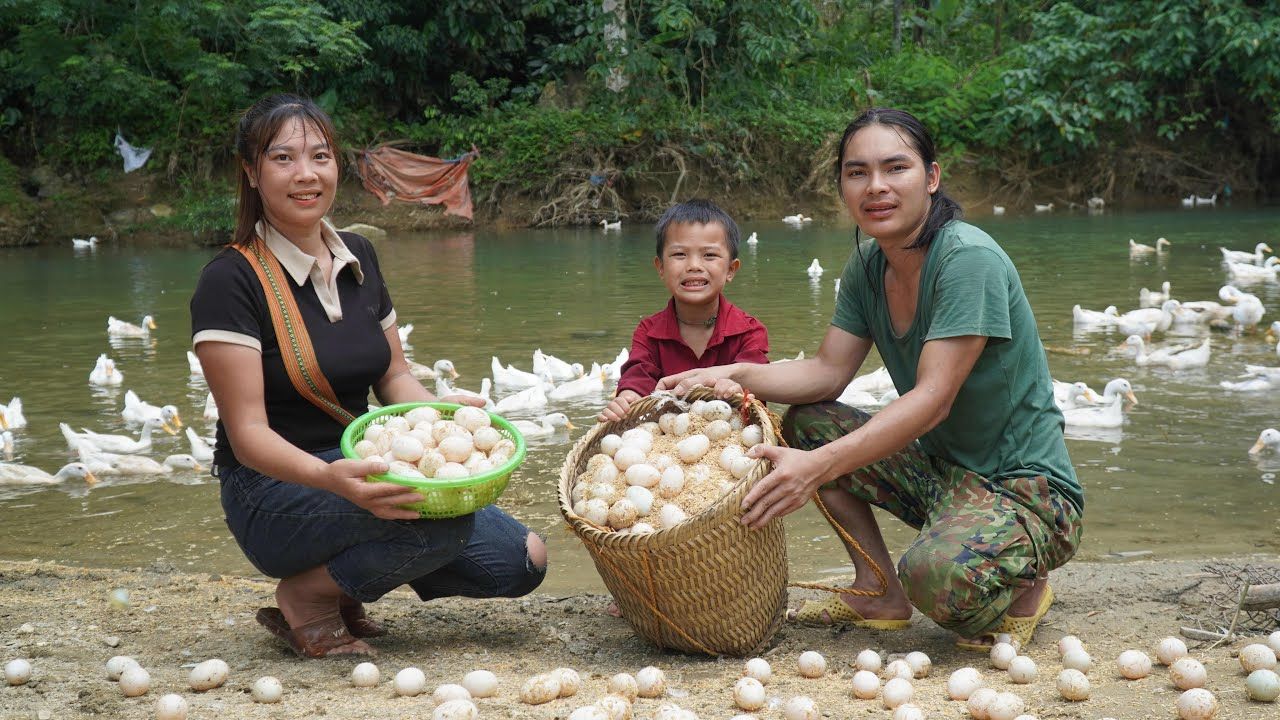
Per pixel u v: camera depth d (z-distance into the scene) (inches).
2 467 224.2
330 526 119.9
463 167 850.8
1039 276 509.7
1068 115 918.4
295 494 121.0
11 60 828.0
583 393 301.0
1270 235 685.9
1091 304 426.6
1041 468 128.0
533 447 245.9
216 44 847.7
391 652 129.4
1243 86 928.9
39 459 244.1
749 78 936.9
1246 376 298.7
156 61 853.8
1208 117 978.1
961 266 122.5
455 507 115.9
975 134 949.8
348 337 127.6
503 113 912.9
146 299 499.2
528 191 877.2
